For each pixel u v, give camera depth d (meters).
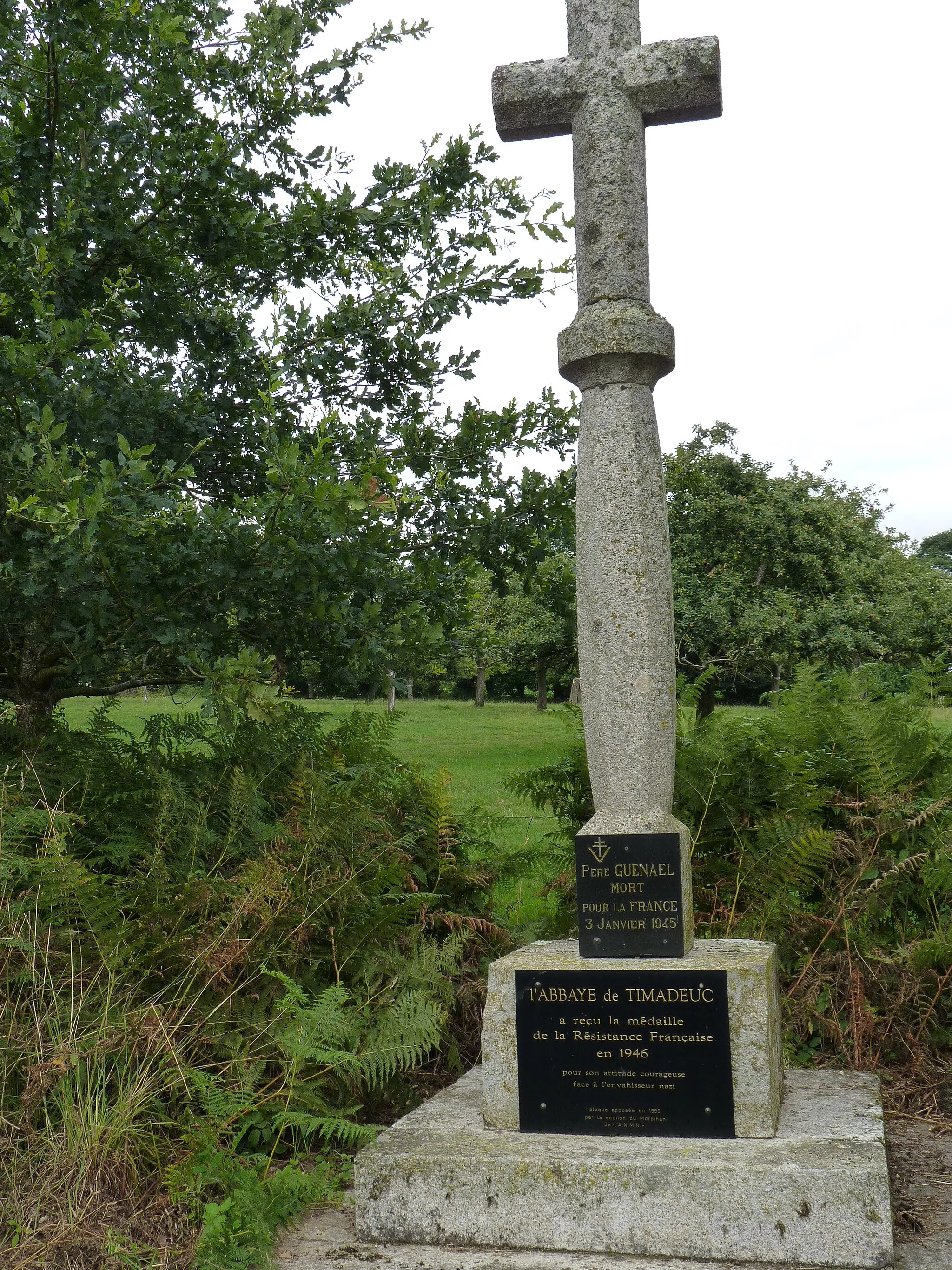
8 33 5.27
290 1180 3.45
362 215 6.07
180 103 5.56
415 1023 4.10
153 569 4.56
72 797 4.91
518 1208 3.32
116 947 4.07
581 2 4.22
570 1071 3.62
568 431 5.91
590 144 4.11
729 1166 3.22
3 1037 3.77
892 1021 4.98
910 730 5.85
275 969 4.30
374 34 6.12
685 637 26.64
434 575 5.37
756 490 28.19
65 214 5.23
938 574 31.38
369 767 5.39
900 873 5.20
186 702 5.32
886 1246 3.10
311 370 6.08
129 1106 3.61
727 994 3.54
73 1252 3.16
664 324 4.00
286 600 4.92
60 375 4.90
